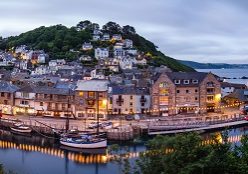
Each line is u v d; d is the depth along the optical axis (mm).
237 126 123750
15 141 105625
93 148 95625
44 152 94875
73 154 93125
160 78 134375
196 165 28562
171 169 29188
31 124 115438
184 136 30797
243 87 183625
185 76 139500
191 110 138250
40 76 188500
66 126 108812
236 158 31078
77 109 127625
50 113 131125
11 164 84188
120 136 102875
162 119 122812
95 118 126062
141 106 133500
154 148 30156
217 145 30922
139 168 30469
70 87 135125
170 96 134875
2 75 189750
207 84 139750
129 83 153875
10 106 136750
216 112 140625
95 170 80438
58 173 78562
